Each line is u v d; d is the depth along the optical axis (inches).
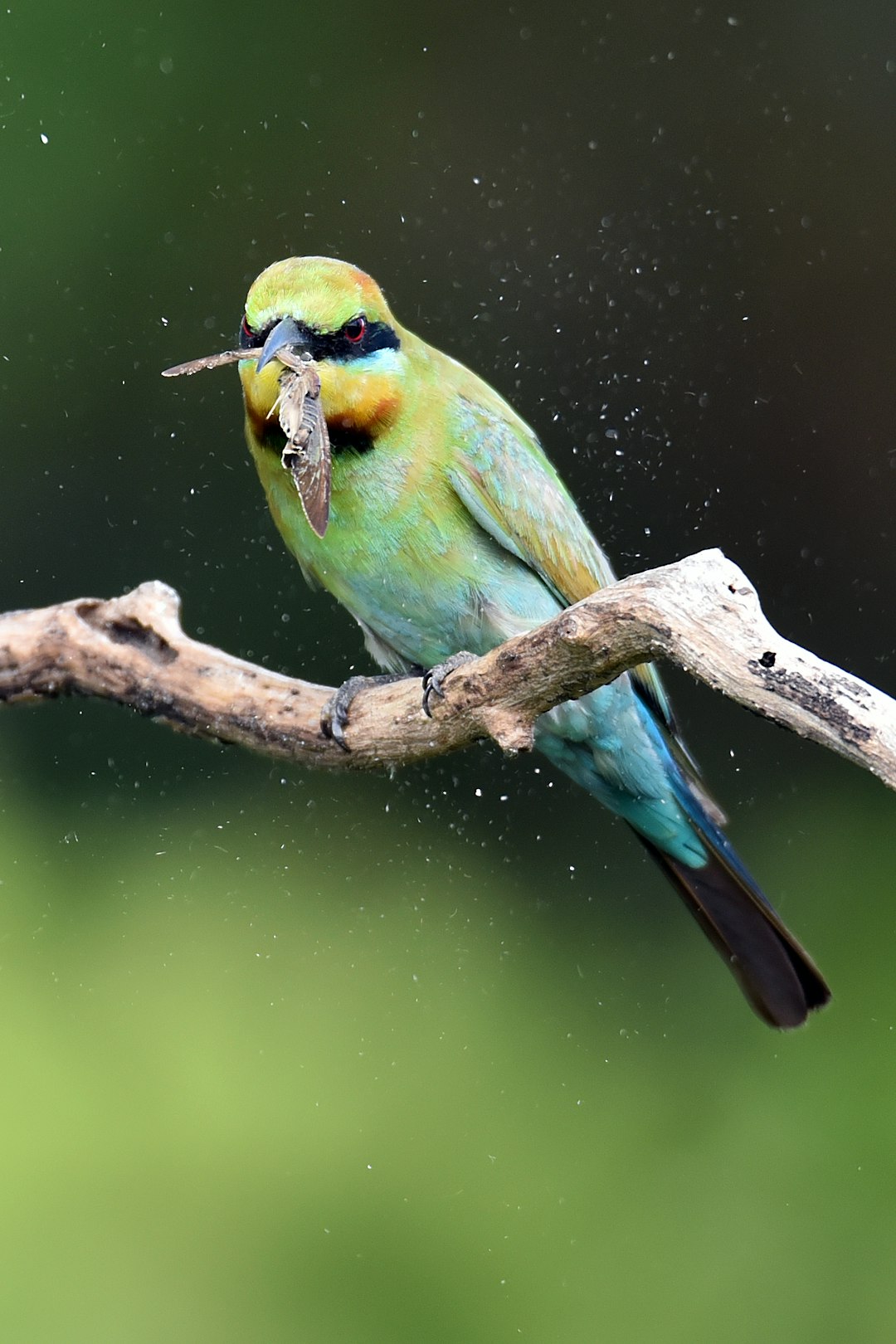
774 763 428.5
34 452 445.7
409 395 263.3
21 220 446.6
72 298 448.5
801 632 484.7
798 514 490.6
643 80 511.2
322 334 257.1
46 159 449.4
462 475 264.7
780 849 416.2
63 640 244.1
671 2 514.9
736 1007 380.2
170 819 413.1
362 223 477.7
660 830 282.8
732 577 196.7
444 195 487.5
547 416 488.7
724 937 282.7
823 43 514.6
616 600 199.5
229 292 456.8
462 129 491.2
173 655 243.9
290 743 243.0
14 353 446.3
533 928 415.8
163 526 443.5
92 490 446.0
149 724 417.4
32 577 444.1
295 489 263.7
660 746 275.1
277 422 258.8
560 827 426.9
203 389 447.5
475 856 418.0
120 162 454.3
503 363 485.1
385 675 254.8
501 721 218.7
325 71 477.7
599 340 492.4
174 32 459.2
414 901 410.9
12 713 418.6
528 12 500.7
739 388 494.3
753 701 192.1
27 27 447.5
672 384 491.5
